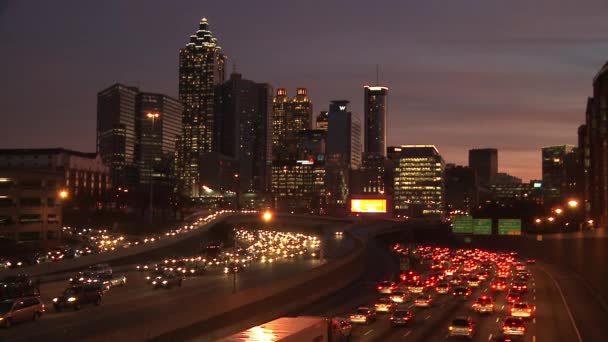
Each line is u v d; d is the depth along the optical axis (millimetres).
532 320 70500
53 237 168125
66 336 39906
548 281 122750
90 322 49812
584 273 124812
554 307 82875
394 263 168750
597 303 87750
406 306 77500
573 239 145750
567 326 66000
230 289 84938
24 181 161875
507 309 79562
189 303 51406
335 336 42844
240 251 180375
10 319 51719
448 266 167625
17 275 87250
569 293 100938
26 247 152750
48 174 168250
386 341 54219
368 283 118500
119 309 62594
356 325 64625
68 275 103375
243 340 29016
